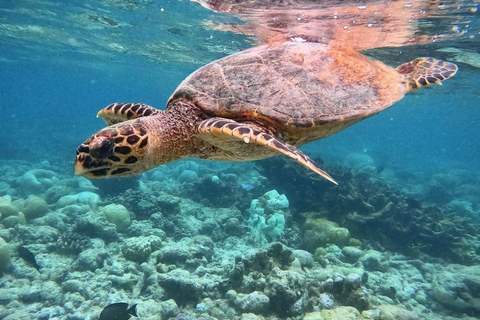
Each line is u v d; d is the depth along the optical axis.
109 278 7.88
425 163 44.47
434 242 11.23
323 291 6.84
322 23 11.48
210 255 9.43
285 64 4.45
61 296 7.49
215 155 4.38
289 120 3.86
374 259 9.91
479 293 8.26
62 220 11.19
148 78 54.31
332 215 11.52
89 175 3.63
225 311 6.55
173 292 7.08
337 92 4.30
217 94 4.07
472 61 17.64
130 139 3.59
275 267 6.82
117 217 10.73
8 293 7.41
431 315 8.19
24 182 16.31
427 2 9.52
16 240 9.72
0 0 18.30
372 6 9.85
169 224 11.16
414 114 66.69
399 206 11.76
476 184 27.92
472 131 122.56
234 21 13.55
